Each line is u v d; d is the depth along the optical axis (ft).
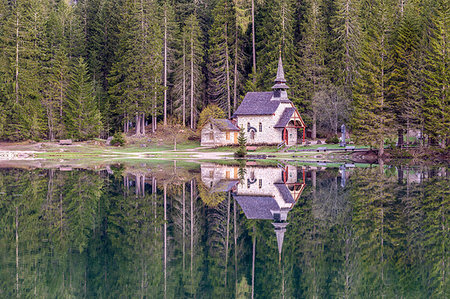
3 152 223.30
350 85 261.44
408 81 197.47
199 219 81.05
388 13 240.32
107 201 94.99
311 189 109.50
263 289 50.11
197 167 165.58
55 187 111.65
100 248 63.36
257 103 261.65
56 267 55.72
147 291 49.24
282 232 72.08
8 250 61.87
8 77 260.62
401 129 203.21
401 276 53.31
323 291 49.67
